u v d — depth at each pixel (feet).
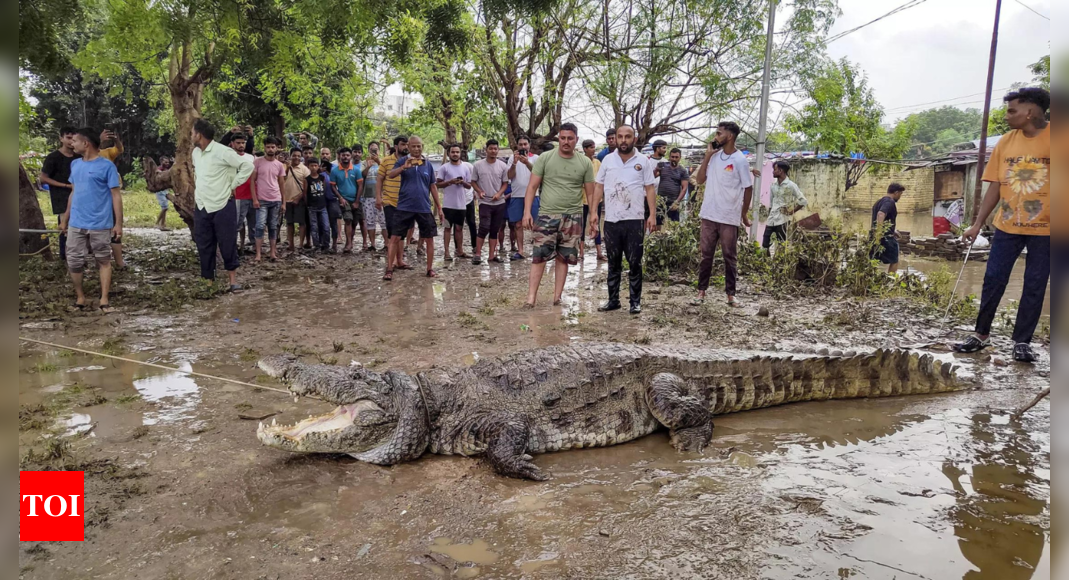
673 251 35.73
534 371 14.40
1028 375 18.61
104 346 20.74
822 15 47.19
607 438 14.30
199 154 28.99
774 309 27.53
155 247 45.91
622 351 15.46
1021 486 11.96
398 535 10.40
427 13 38.96
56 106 96.32
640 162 25.11
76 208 25.07
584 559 9.67
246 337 22.13
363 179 44.60
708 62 48.78
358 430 12.69
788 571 9.32
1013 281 35.53
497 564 9.57
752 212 41.98
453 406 13.87
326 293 30.14
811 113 52.80
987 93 58.13
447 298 29.01
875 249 32.73
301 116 67.36
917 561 9.57
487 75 52.29
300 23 34.42
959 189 74.28
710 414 14.73
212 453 13.21
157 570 9.36
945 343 21.83
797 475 12.50
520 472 12.52
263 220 39.63
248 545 10.02
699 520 10.78
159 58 41.60
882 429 14.93
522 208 40.45
